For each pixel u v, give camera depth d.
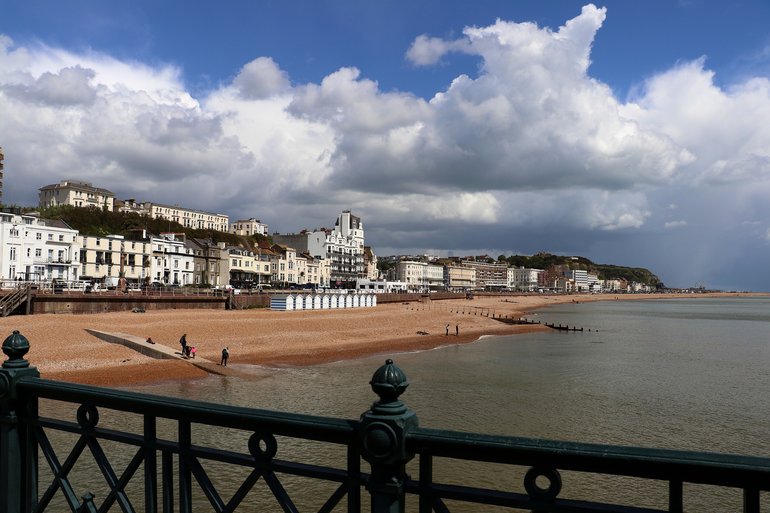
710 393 31.42
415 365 41.16
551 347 54.88
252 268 128.75
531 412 26.25
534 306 162.62
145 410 4.16
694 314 126.81
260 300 83.75
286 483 15.38
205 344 45.09
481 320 85.38
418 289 191.62
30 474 4.73
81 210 122.38
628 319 106.19
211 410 3.87
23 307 54.19
